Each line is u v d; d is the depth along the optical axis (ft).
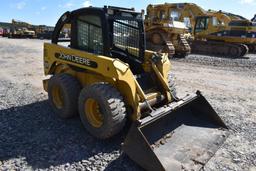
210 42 57.67
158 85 14.87
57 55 15.89
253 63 43.45
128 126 14.32
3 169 11.12
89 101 13.26
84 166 11.41
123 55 15.07
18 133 14.26
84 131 14.52
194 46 59.67
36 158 11.94
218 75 32.04
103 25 13.65
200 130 13.91
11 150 12.55
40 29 118.42
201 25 60.29
